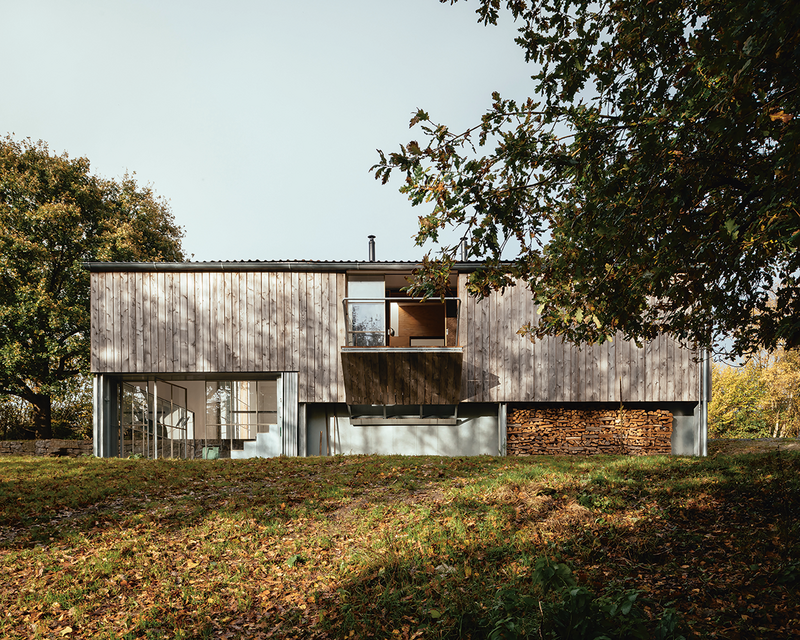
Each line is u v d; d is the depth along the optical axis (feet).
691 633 11.97
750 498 22.24
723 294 18.74
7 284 68.64
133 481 34.04
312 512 25.48
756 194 11.48
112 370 50.08
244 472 36.68
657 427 50.88
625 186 13.96
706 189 12.78
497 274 18.29
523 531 20.21
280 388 50.83
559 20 16.98
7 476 36.96
